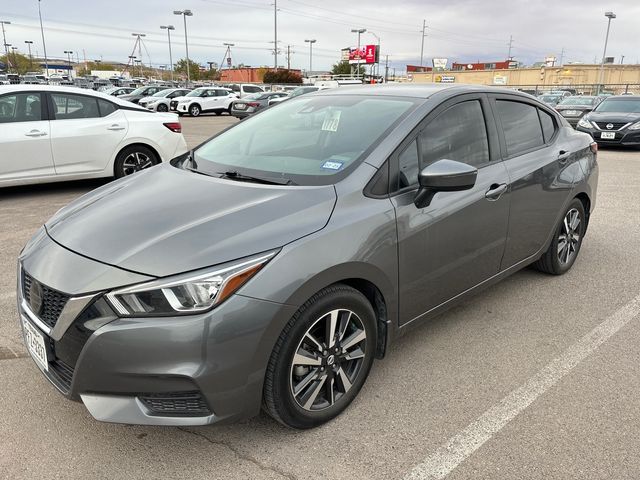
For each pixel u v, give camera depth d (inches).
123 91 1419.8
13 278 173.8
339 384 104.1
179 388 83.7
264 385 91.6
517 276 180.4
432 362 125.8
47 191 305.0
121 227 96.4
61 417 104.7
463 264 127.3
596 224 249.0
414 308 117.1
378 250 102.8
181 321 82.4
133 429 101.6
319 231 94.7
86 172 289.7
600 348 132.8
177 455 94.8
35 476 89.7
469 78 2940.5
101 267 87.2
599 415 106.0
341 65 3097.9
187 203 102.5
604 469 91.5
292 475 90.3
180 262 85.0
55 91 280.8
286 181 109.3
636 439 98.9
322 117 132.0
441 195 117.8
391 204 107.0
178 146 319.6
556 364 125.2
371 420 104.4
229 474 90.4
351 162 109.9
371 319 106.0
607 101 584.1
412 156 114.8
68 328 85.7
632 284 174.1
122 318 83.0
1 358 125.3
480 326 144.1
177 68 3607.3
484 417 105.5
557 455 94.8
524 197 144.3
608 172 400.2
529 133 155.6
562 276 180.5
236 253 86.9
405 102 126.0
